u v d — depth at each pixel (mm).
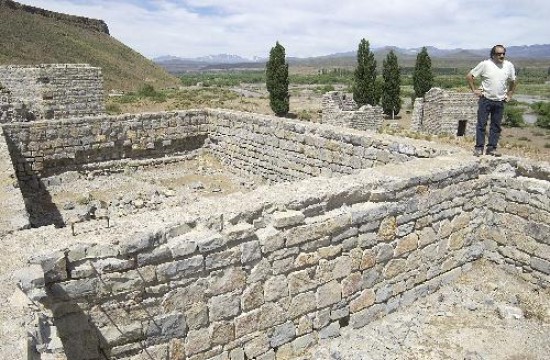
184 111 16094
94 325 4926
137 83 91125
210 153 16812
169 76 121812
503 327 7070
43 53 82188
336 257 6637
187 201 13445
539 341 6727
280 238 5949
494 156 8828
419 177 7414
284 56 45219
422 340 6816
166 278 5211
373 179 7121
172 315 5355
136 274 5004
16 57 73688
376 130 30109
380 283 7328
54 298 4629
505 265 8625
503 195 8461
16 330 3555
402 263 7562
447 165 8039
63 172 14250
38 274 4254
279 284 6117
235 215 5648
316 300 6570
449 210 8086
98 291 4844
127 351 5195
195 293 5449
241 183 14953
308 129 12391
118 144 15070
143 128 15406
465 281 8500
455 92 34812
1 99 21344
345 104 31219
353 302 7035
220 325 5738
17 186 7965
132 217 5477
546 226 7824
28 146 13461
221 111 15992
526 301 7730
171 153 16219
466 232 8539
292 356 6539
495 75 8609
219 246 5461
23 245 4734
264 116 14531
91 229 5102
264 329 6152
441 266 8242
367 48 50281
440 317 7406
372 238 7004
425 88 52938
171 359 5500
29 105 21078
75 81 23516
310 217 6316
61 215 12031
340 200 6648
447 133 35000
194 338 5586
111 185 14703
